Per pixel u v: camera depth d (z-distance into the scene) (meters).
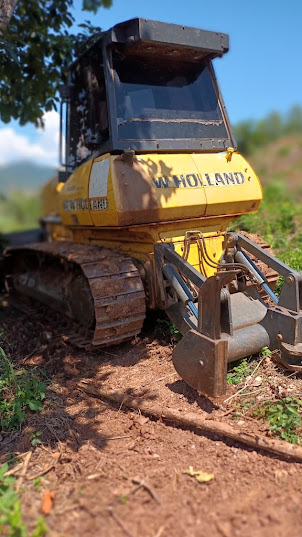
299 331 3.88
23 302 6.69
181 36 4.63
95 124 4.99
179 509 2.73
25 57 6.25
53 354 4.99
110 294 4.40
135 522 2.64
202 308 3.54
